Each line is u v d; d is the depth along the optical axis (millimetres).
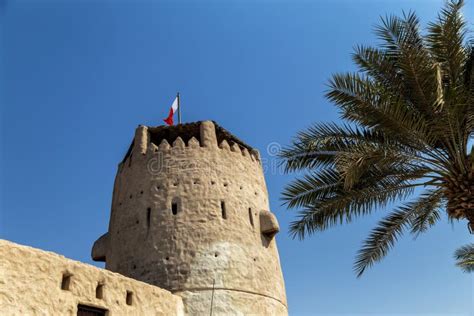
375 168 13141
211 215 18328
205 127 20734
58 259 12125
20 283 10945
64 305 11781
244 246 18141
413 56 11430
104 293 13094
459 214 11398
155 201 18812
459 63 11508
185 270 16984
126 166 20953
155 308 14805
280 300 18453
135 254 17969
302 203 14133
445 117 11156
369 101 11789
